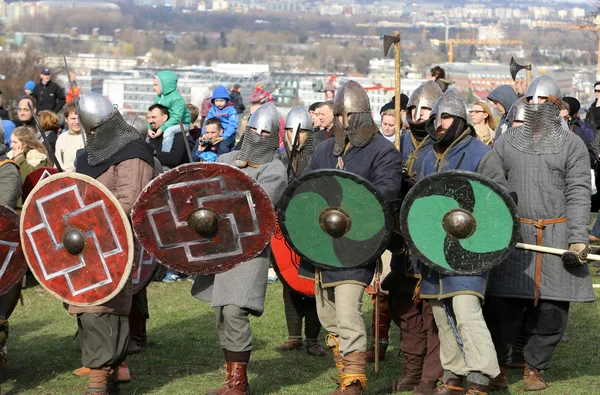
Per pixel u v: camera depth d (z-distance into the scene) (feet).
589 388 22.43
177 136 37.78
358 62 458.50
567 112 34.91
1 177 22.90
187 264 20.68
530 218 22.06
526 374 22.54
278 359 26.05
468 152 21.13
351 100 21.45
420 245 20.31
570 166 21.81
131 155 21.40
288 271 25.54
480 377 19.95
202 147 37.73
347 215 20.74
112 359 21.18
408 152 24.84
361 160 21.43
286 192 20.93
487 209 19.97
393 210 20.94
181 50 577.02
